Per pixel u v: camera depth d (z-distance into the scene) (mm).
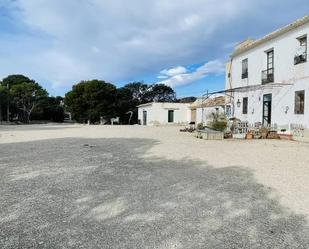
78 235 3900
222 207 5051
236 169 8352
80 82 59281
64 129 30750
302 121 17812
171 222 4363
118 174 7531
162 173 7711
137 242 3707
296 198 5594
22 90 64750
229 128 20172
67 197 5527
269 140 17312
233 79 26844
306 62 17672
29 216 4551
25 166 8578
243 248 3580
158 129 31297
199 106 42438
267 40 21469
